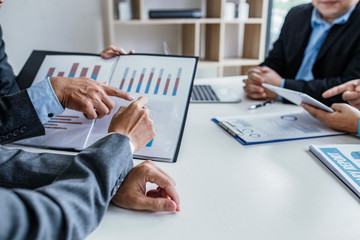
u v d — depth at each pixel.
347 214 0.58
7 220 0.34
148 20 2.70
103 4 2.82
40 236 0.36
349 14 1.43
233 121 1.04
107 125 0.88
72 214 0.42
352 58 1.40
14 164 0.60
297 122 1.06
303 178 0.71
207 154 0.82
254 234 0.52
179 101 0.93
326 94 1.10
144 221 0.56
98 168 0.51
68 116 0.92
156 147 0.81
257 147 0.87
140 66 1.03
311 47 1.59
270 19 3.49
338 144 0.87
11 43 2.64
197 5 3.19
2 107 0.76
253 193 0.65
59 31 2.76
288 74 1.72
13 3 2.55
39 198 0.39
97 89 0.81
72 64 1.08
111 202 0.61
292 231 0.53
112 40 2.65
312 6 1.64
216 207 0.60
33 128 0.78
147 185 0.66
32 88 0.78
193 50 2.98
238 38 3.50
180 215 0.57
